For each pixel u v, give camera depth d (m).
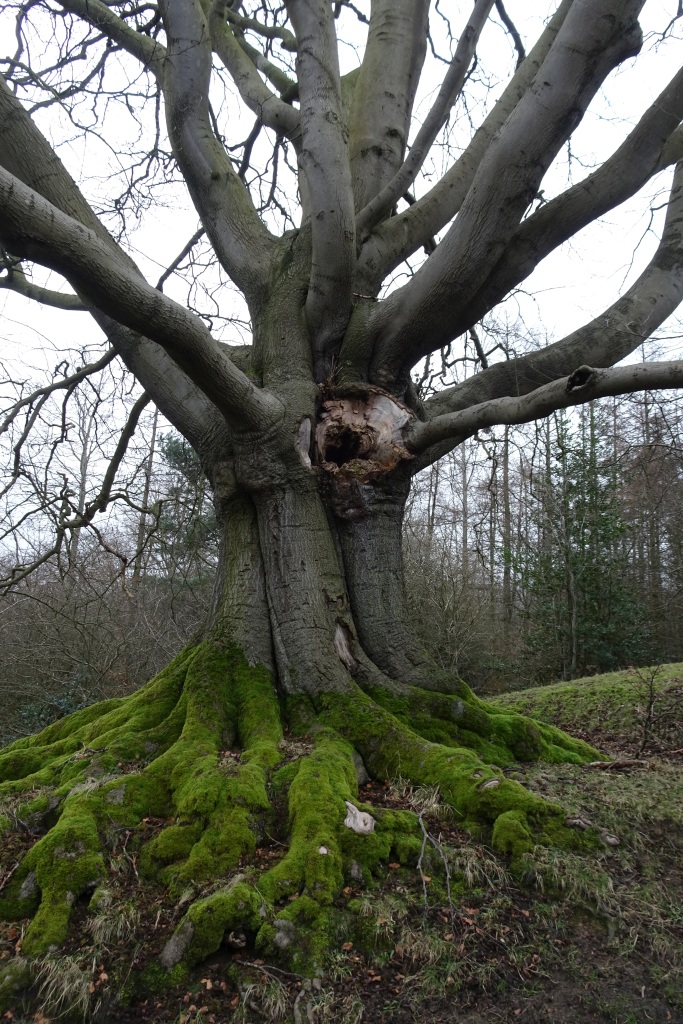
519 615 15.03
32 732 11.98
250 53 7.83
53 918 3.20
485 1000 2.96
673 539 13.23
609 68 4.66
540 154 4.76
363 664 5.10
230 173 6.15
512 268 5.67
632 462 8.41
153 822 3.85
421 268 5.40
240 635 5.00
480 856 3.71
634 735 6.98
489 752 4.84
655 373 3.60
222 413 5.03
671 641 14.59
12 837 3.77
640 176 5.57
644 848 3.98
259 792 3.86
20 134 5.00
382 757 4.41
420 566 15.21
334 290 5.40
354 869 3.51
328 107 5.04
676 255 6.32
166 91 5.89
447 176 6.38
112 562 14.73
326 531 5.36
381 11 6.70
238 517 5.48
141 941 3.12
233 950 3.10
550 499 13.16
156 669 13.41
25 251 3.52
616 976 3.11
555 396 3.91
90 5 6.37
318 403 5.54
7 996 2.89
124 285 3.75
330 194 5.00
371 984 3.00
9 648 12.98
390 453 5.42
